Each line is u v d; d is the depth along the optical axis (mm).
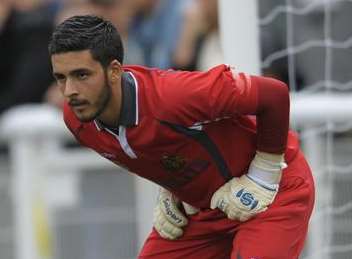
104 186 21281
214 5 23453
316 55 21766
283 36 21062
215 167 13758
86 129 13555
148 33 25266
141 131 13203
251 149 13828
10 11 25719
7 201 21625
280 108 13227
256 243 13648
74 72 12516
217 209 14258
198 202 14266
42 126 21062
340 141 18797
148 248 15148
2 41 25516
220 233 14578
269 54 21016
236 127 13703
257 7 16578
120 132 13258
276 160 13602
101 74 12641
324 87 21562
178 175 13797
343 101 18406
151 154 13477
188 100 12984
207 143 13516
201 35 24078
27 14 25688
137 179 21109
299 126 18500
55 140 21266
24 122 21062
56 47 12516
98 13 25828
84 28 12539
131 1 25547
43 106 24562
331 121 18391
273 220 13758
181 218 14688
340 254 18953
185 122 13133
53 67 12664
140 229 21188
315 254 18609
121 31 25562
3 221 21656
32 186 21375
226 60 16312
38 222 21469
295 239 13867
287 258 13719
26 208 21438
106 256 21406
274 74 21297
